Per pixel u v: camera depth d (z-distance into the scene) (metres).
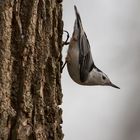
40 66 9.52
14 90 8.97
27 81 9.11
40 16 9.73
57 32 10.51
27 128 8.84
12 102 8.91
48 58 9.94
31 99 9.15
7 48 8.89
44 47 9.77
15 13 9.17
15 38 9.16
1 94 8.64
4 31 8.89
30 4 9.50
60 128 10.02
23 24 9.40
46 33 9.92
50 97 9.79
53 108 9.75
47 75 9.88
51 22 10.07
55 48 10.25
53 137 9.63
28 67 9.18
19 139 8.69
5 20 8.92
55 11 10.33
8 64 8.89
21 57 9.12
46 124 9.56
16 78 9.03
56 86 10.21
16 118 8.84
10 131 8.69
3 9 8.93
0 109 8.58
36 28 9.62
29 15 9.45
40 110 9.25
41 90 9.37
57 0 10.58
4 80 8.75
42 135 9.27
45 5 9.95
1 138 8.47
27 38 9.30
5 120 8.58
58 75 10.27
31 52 9.29
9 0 9.00
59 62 10.41
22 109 8.91
